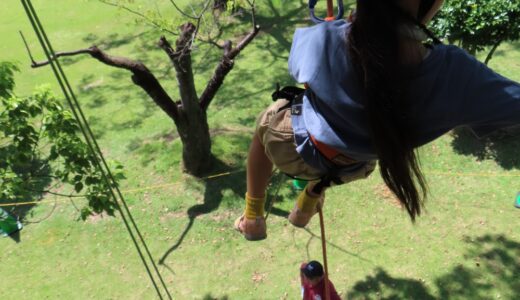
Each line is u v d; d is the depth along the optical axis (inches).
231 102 429.4
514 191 316.2
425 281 273.4
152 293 289.6
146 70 292.5
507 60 426.9
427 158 346.3
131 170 369.7
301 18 543.8
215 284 289.4
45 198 353.1
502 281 267.3
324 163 60.1
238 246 308.5
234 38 525.0
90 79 490.0
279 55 489.4
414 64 44.7
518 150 337.7
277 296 277.9
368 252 293.7
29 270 311.9
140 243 317.4
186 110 323.6
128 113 433.7
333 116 52.0
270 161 75.4
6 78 229.1
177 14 565.9
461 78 46.3
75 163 229.1
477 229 297.6
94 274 304.7
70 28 590.6
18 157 230.4
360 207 321.1
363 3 43.3
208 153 350.6
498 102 46.8
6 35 591.2
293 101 64.2
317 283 227.9
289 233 311.1
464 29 320.5
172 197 344.5
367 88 43.8
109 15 606.2
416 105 45.9
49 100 230.2
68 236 328.8
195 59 498.9
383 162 47.3
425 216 308.7
